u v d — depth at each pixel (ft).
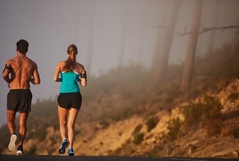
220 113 98.84
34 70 57.36
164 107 136.87
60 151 56.90
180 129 102.27
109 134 143.23
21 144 56.24
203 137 91.50
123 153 114.62
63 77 57.57
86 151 139.44
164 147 98.94
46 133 159.94
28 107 56.29
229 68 126.41
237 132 86.89
